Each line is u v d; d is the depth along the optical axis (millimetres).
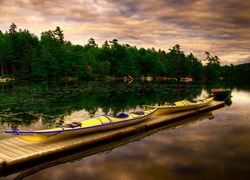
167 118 15383
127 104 22812
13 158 8430
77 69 69000
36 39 75812
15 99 23656
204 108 19281
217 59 109500
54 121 15180
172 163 9258
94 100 24797
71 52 72438
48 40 72000
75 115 17188
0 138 11398
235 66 138625
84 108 20109
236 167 8898
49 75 63156
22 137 9633
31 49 64688
